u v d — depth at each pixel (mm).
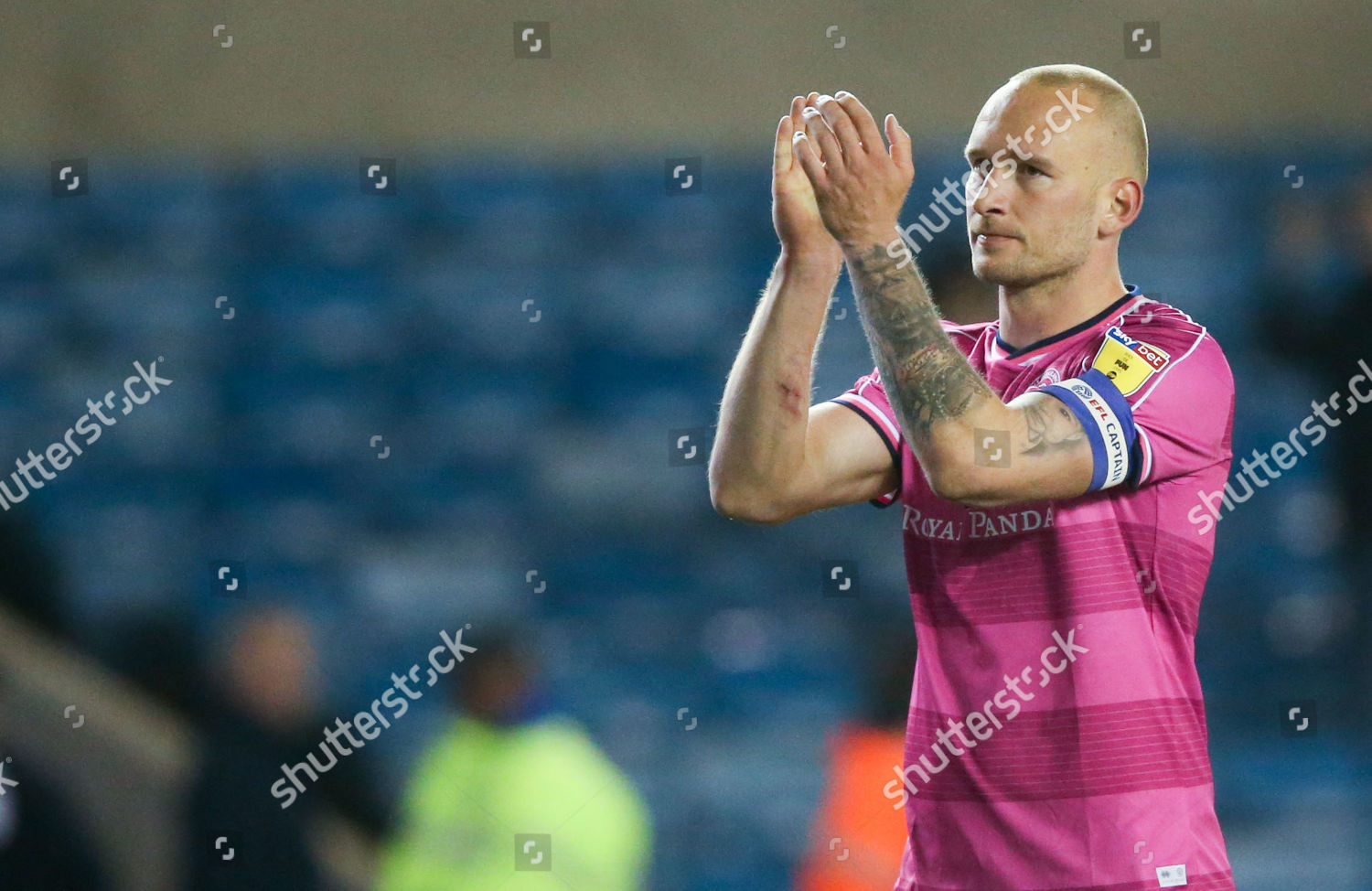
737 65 28203
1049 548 6559
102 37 28094
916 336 6215
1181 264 31547
